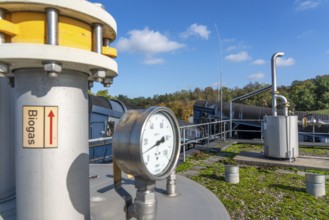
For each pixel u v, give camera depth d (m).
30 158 1.46
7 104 2.06
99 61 1.49
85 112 1.63
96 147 7.48
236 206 4.03
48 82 1.46
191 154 8.28
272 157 7.16
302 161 6.93
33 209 1.46
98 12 1.49
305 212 3.82
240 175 5.91
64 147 1.50
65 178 1.51
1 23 1.29
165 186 2.54
